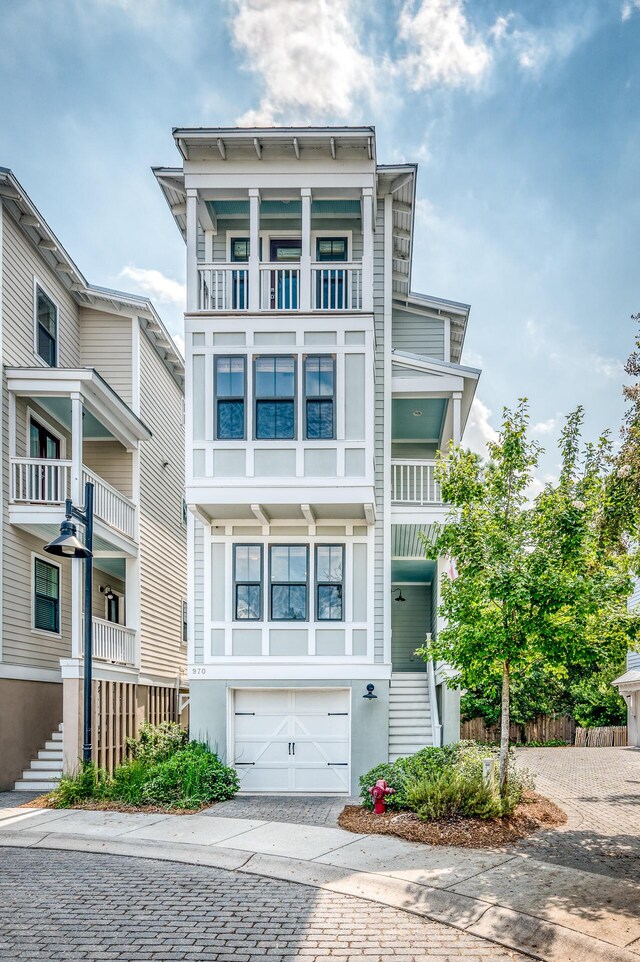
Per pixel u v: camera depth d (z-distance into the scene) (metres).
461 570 10.40
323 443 13.41
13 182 14.27
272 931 6.50
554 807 11.30
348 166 14.01
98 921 6.74
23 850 9.21
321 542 14.40
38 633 15.36
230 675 14.04
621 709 26.23
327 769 14.02
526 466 10.55
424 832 9.43
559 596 9.38
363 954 6.03
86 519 12.27
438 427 17.62
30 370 14.76
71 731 13.31
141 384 19.16
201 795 11.80
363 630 14.09
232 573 14.34
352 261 14.80
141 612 18.30
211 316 13.75
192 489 13.38
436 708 14.42
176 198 15.12
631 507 10.23
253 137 13.61
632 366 11.62
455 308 17.20
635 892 7.22
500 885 7.46
